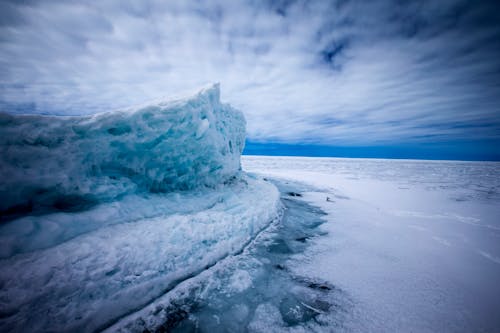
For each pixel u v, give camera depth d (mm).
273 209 7543
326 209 9516
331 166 43094
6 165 3295
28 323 2189
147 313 2781
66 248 3107
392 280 3961
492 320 3033
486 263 4848
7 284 2402
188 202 6051
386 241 5902
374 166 47250
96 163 4473
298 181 18750
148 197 5449
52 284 2531
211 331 2678
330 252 5059
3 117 3400
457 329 2842
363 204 10852
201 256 3945
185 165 6668
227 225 5164
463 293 3660
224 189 8492
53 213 3637
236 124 11438
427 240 6148
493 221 8461
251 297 3336
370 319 2959
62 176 3805
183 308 2992
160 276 3227
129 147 4934
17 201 3404
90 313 2473
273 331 2719
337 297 3406
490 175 31797
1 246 2771
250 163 45000
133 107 5043
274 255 4758
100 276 2820
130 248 3400
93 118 4391
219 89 8172
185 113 5738
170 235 4012
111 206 4336
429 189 16797
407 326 2855
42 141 3699
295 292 3506
